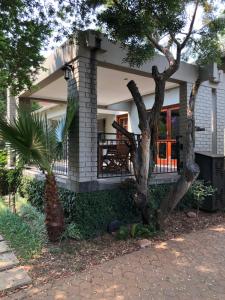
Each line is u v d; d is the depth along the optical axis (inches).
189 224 211.5
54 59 219.6
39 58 224.5
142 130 177.9
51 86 280.2
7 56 217.6
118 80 272.4
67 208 196.1
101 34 189.2
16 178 296.7
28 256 150.9
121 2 157.2
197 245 169.0
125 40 172.1
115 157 239.3
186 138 196.7
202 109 264.5
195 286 121.6
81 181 189.3
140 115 176.7
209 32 186.7
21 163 183.5
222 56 228.5
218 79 267.0
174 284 123.5
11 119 157.6
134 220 208.2
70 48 196.7
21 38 207.5
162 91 183.2
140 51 177.3
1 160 341.7
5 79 244.1
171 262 145.7
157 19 160.7
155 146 192.1
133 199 199.8
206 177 243.1
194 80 258.5
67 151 201.3
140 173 184.7
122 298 113.0
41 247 163.2
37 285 123.7
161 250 161.5
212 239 179.3
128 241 175.2
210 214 239.1
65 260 148.3
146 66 224.5
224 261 146.7
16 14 194.7
